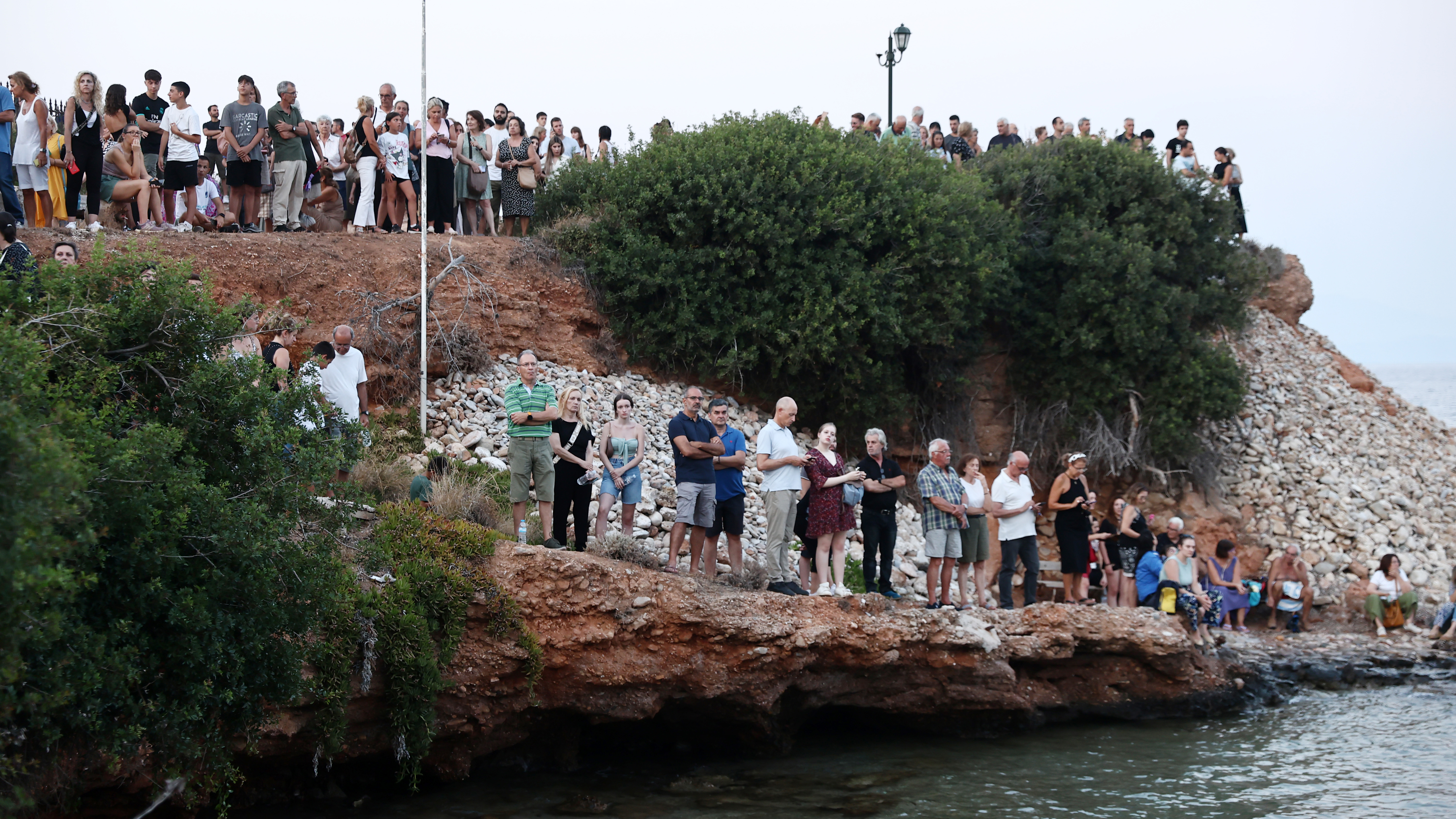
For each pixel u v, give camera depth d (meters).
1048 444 19.30
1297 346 25.45
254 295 13.65
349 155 16.14
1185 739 11.70
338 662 8.10
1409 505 20.17
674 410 16.25
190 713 6.70
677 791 9.54
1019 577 17.14
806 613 10.55
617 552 10.43
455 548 9.42
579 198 17.77
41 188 13.09
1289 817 9.16
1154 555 15.11
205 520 6.75
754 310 16.86
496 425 14.27
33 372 5.82
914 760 10.70
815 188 17.08
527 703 9.48
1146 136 22.94
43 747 6.33
